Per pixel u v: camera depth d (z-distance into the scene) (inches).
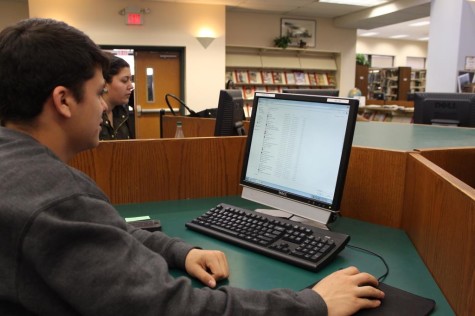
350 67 341.4
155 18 252.8
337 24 326.0
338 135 44.3
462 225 30.3
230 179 64.2
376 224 52.6
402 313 30.3
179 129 116.0
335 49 334.3
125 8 244.7
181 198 61.8
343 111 44.0
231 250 42.4
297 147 48.2
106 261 23.5
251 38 308.5
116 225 25.4
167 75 268.7
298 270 38.0
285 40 309.6
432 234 38.1
